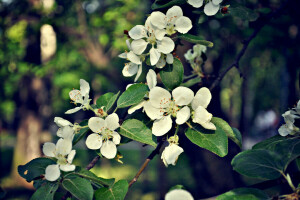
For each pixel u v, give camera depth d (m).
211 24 6.30
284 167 1.65
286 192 1.82
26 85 13.45
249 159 1.67
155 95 1.84
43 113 13.98
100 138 1.93
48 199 1.83
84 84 2.14
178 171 9.30
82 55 10.07
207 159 6.49
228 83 12.57
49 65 9.75
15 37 8.96
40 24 8.43
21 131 14.48
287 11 4.24
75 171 1.90
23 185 10.95
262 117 13.94
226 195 1.63
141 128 1.91
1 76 9.95
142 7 8.51
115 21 9.05
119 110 2.28
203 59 3.09
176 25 1.96
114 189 1.89
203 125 1.78
